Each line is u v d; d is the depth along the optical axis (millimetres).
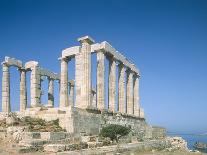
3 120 36656
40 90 58062
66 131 37188
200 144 107750
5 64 56375
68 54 50312
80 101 45625
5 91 56062
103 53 49812
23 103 58531
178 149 48562
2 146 29125
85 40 46688
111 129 41969
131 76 63312
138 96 67250
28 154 26609
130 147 37000
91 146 33531
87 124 41156
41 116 39781
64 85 51531
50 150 28672
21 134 30875
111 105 52812
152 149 39562
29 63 58312
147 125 65625
